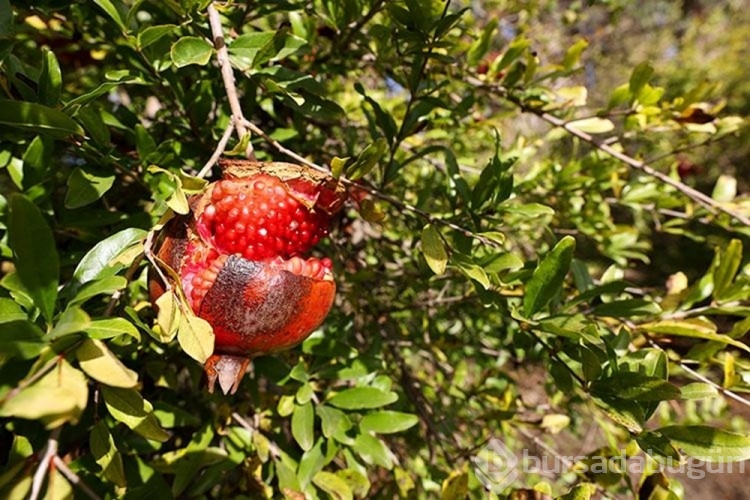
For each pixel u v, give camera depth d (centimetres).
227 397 50
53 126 37
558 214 77
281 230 38
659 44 293
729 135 66
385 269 71
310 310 36
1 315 34
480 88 62
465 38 76
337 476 46
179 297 34
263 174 38
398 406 58
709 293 50
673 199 71
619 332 44
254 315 35
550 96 65
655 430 39
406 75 52
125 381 31
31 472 31
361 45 55
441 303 71
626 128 61
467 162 78
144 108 69
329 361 49
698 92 59
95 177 42
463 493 45
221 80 53
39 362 31
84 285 34
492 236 42
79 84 65
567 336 40
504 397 66
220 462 47
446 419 70
